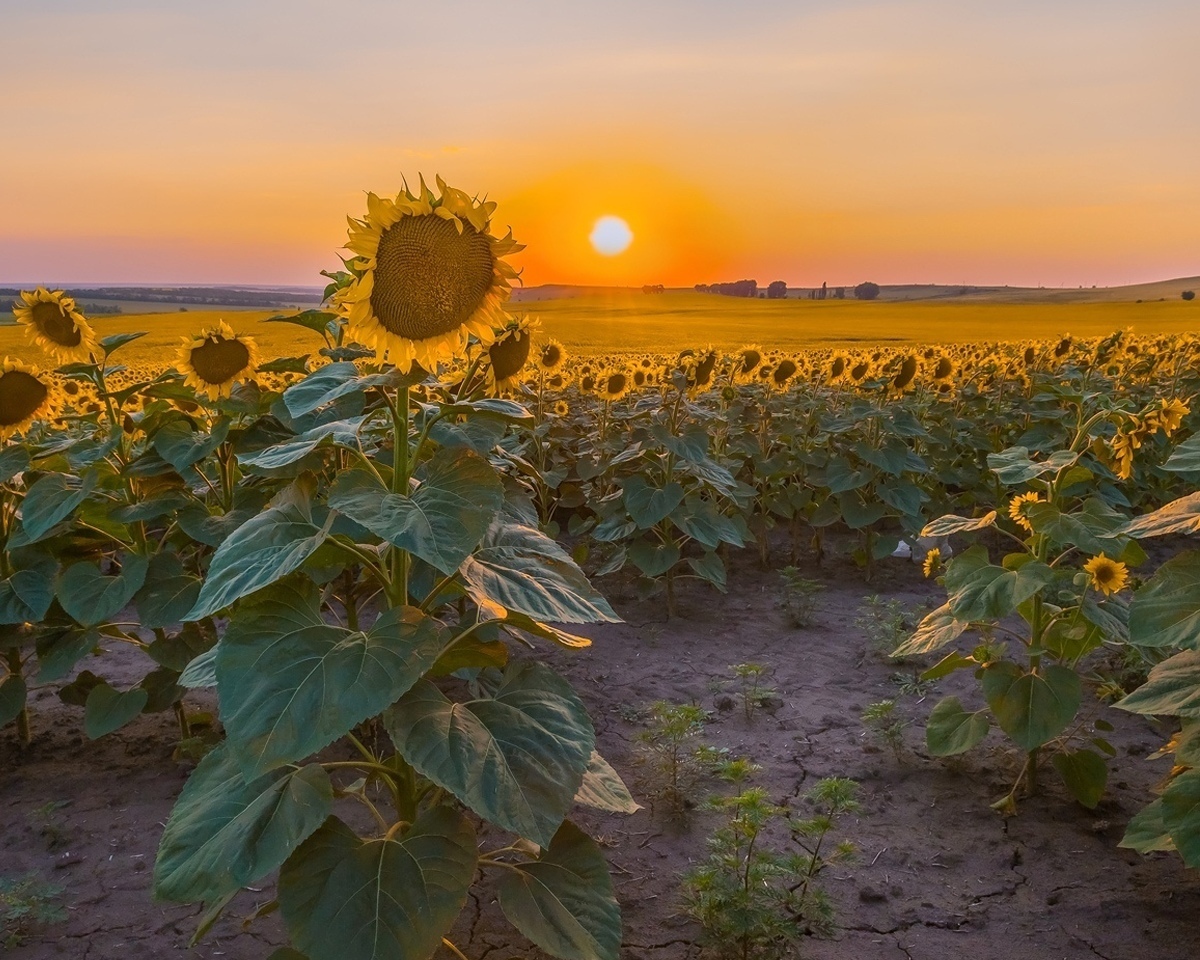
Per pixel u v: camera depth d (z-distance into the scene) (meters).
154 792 4.47
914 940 3.39
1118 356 11.38
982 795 4.40
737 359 8.62
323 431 2.65
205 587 2.35
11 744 5.00
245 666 2.32
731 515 8.03
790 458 8.51
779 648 6.37
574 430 9.34
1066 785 4.35
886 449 7.75
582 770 2.43
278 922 3.50
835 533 9.34
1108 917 3.51
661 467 7.19
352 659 2.29
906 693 5.58
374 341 2.40
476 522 2.26
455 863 2.50
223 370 4.25
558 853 2.87
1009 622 6.88
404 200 2.30
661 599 7.42
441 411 2.57
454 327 2.41
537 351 8.41
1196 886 3.67
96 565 4.49
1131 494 9.40
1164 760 4.71
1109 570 3.97
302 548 2.35
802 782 4.55
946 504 8.91
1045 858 3.89
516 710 2.57
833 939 3.40
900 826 4.16
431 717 2.46
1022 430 9.95
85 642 4.52
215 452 4.55
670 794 4.35
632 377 9.08
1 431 4.54
